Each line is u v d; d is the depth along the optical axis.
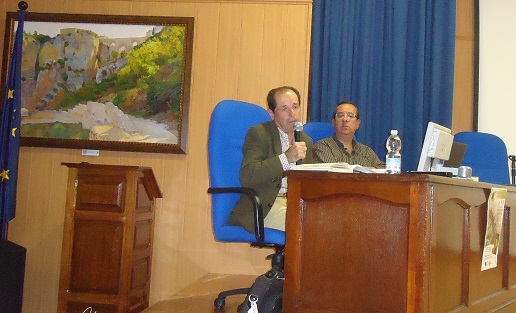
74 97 4.19
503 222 2.43
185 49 4.11
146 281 3.81
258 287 2.23
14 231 4.16
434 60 4.11
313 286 1.88
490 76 4.23
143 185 3.68
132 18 4.14
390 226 1.78
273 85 4.09
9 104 3.89
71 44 4.21
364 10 4.17
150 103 4.12
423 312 1.68
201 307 2.95
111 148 4.12
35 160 4.20
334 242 1.86
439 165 2.58
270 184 2.62
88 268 3.45
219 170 2.63
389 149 2.58
